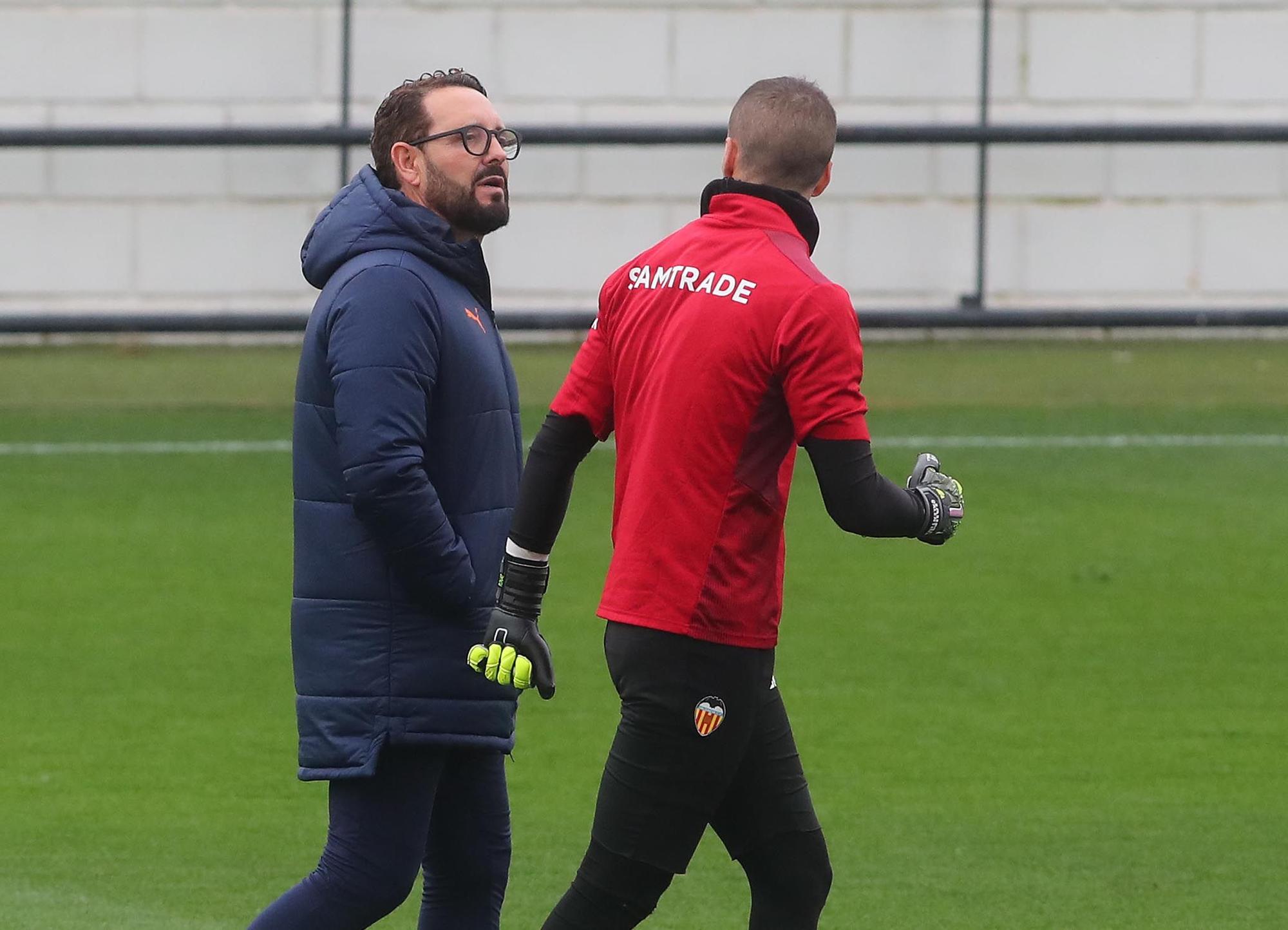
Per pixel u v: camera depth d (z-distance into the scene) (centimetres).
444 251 1387
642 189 5109
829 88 5119
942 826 2036
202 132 4566
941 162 5153
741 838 1354
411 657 1371
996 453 4006
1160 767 2242
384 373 1338
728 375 1270
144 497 3581
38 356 4900
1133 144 4947
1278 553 3278
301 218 5059
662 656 1280
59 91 4975
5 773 2178
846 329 1268
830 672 2612
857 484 1266
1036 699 2503
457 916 1487
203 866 1903
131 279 5034
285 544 3275
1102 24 5131
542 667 1363
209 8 4972
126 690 2502
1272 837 2011
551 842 1980
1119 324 4628
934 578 3116
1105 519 3491
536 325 4481
